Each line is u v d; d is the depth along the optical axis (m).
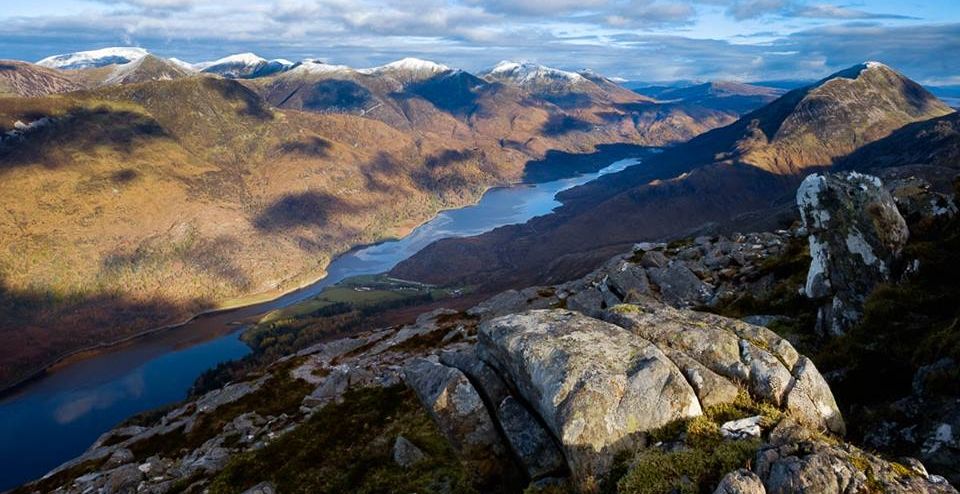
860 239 23.95
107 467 38.84
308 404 41.56
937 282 20.56
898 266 22.84
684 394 14.27
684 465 12.52
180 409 51.53
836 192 25.09
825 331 24.08
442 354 22.00
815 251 26.56
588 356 15.51
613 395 14.28
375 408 35.47
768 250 43.81
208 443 38.16
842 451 11.62
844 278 24.42
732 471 11.21
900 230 23.47
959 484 11.77
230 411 45.72
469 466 17.64
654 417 14.01
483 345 19.59
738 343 16.12
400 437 27.39
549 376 15.20
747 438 13.02
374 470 26.05
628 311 18.70
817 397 14.61
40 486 38.03
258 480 29.20
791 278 32.53
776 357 15.52
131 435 48.66
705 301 38.16
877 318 19.78
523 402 17.47
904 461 11.78
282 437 34.41
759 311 30.27
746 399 14.62
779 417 13.77
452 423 18.11
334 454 29.92
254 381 52.50
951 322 17.17
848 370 17.95
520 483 16.78
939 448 12.76
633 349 15.83
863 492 10.55
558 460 15.66
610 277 46.25
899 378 16.73
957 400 13.45
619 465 13.48
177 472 33.81
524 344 16.73
